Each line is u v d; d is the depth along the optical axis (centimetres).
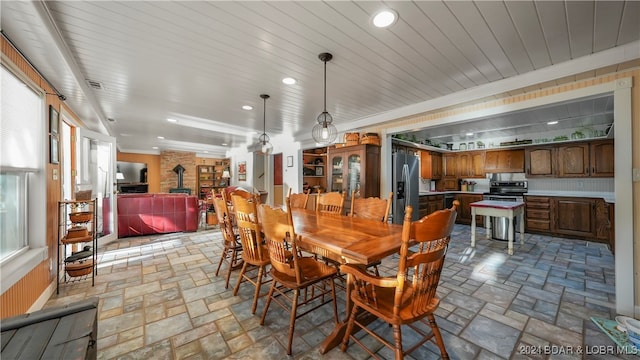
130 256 339
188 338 167
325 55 216
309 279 170
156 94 309
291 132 569
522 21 170
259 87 289
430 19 168
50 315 111
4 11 139
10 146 180
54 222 243
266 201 673
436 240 127
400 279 122
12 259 183
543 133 510
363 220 233
